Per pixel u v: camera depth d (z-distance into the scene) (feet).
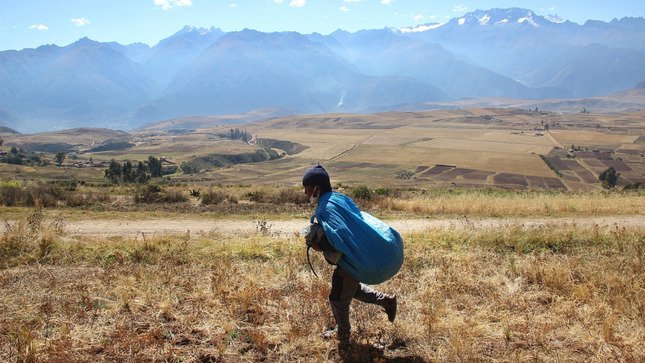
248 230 48.80
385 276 16.42
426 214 61.77
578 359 16.75
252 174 616.80
